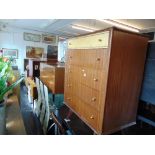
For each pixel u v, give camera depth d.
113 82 0.92
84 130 1.17
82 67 1.15
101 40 0.92
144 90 1.12
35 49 5.79
